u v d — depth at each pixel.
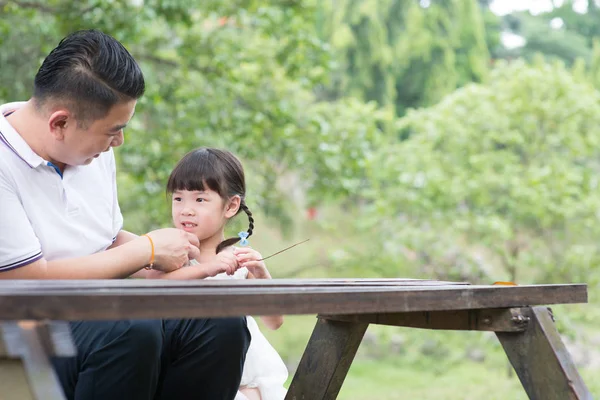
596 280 9.58
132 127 7.59
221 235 3.38
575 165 10.70
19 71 7.32
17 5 7.27
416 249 9.58
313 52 8.36
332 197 8.77
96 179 3.02
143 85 2.73
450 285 2.69
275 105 8.15
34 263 2.59
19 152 2.72
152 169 7.80
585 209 9.60
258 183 9.10
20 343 1.69
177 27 8.32
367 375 9.45
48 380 1.69
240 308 1.96
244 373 3.27
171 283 2.09
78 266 2.58
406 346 10.62
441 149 10.10
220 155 3.34
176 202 3.30
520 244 10.14
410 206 9.92
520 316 2.65
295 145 8.35
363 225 9.99
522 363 2.68
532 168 9.58
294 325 12.62
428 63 16.61
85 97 2.63
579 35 20.75
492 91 10.02
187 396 2.74
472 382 8.57
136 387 2.49
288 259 12.36
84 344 2.51
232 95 8.27
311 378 2.96
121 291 1.82
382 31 15.77
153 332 2.49
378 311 2.26
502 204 9.66
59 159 2.79
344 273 11.00
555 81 9.83
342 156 8.45
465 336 9.95
